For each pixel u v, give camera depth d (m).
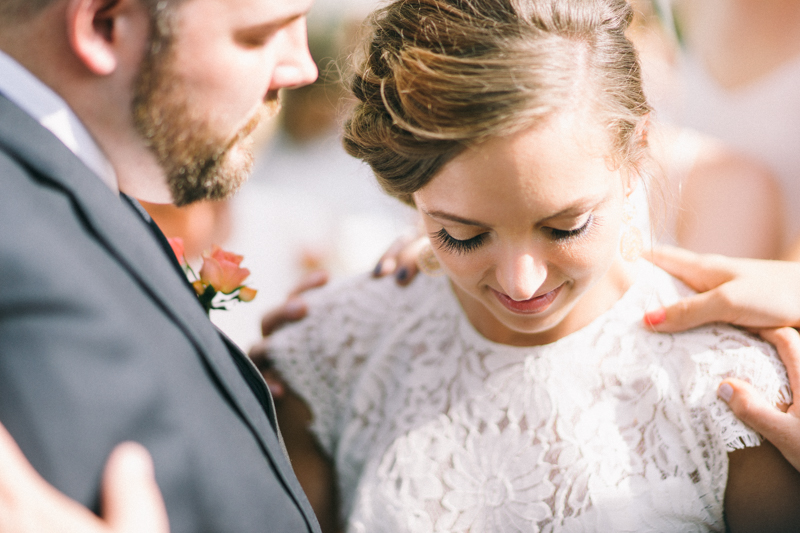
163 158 1.08
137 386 0.90
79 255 0.92
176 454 0.93
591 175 1.15
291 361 1.79
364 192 4.01
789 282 1.44
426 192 1.23
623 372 1.47
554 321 1.39
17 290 0.84
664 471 1.39
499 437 1.51
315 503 1.77
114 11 0.95
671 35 2.63
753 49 2.44
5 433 0.78
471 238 1.26
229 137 1.10
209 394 1.04
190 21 0.97
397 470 1.56
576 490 1.40
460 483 1.51
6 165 0.91
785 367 1.39
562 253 1.23
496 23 1.16
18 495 0.74
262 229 3.45
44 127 0.95
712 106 2.62
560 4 1.19
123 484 0.81
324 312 1.84
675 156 2.38
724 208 2.44
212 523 0.98
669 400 1.41
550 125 1.10
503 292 1.33
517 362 1.55
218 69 1.01
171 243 1.51
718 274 1.51
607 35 1.24
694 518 1.37
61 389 0.83
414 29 1.23
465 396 1.58
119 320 0.91
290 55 1.14
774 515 1.36
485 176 1.12
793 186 2.45
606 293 1.54
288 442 1.80
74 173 0.96
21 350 0.83
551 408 1.48
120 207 1.01
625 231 1.45
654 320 1.48
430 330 1.71
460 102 1.11
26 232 0.87
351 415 1.71
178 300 1.04
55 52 0.96
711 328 1.47
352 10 3.38
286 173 4.07
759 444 1.34
